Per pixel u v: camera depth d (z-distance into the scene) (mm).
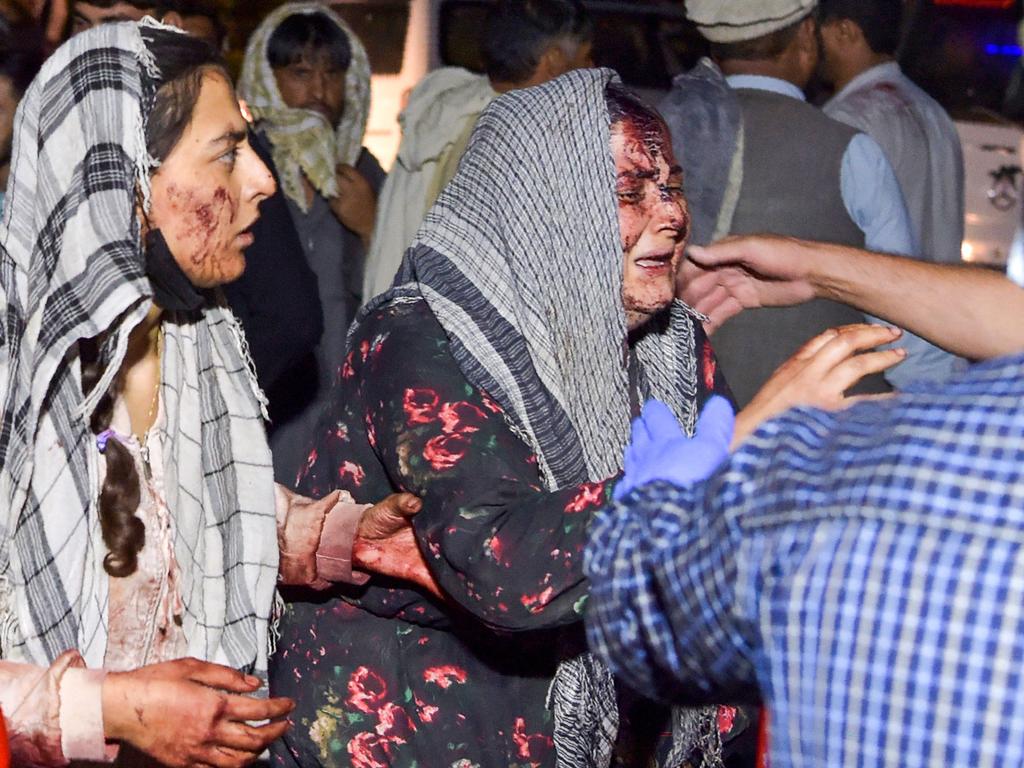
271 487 2375
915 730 1399
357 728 2375
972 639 1381
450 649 2369
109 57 2072
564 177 2232
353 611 2395
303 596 2436
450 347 2211
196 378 2340
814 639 1450
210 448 2367
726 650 1564
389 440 2191
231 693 2105
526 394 2197
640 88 7152
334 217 4344
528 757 2357
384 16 6871
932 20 6516
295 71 4309
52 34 3807
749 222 3869
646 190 2256
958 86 6547
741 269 2596
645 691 1709
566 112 2246
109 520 2172
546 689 2359
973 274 2490
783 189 3854
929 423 1447
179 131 2094
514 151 2254
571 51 4117
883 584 1420
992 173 6250
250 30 6578
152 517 2254
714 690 1631
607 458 2266
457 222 2273
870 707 1419
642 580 1630
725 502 1539
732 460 1565
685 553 1570
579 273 2234
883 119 4488
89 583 2164
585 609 2031
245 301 3309
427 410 2176
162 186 2107
